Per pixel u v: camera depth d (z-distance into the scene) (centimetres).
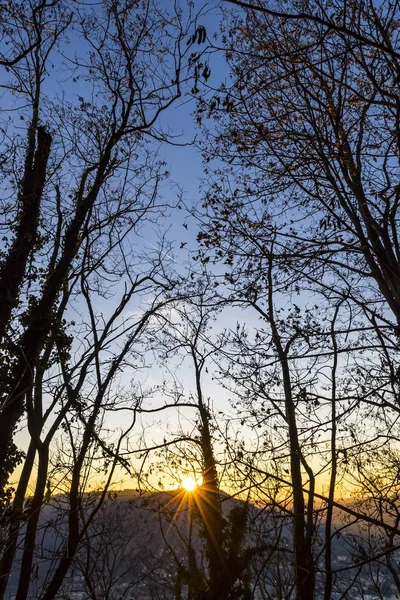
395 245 991
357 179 1018
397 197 955
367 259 1030
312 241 1085
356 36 499
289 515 1027
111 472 1246
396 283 986
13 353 1248
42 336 1302
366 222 1001
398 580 1159
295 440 1126
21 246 1353
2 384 1180
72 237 1456
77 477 1245
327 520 1091
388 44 916
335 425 1146
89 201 1508
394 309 1005
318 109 993
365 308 1059
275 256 1099
